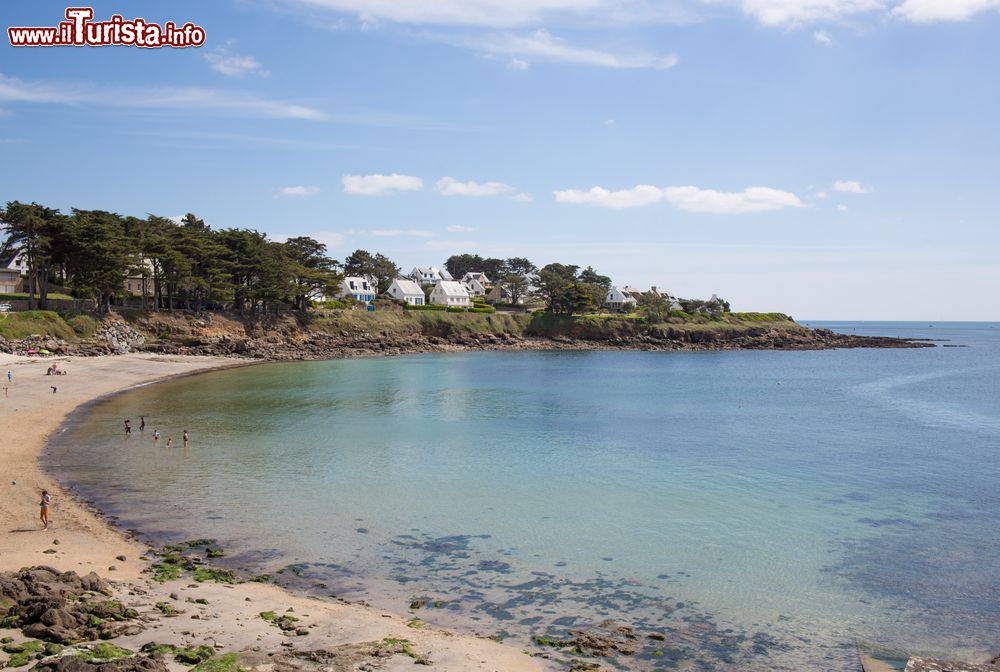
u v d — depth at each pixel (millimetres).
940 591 25703
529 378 100312
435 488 38938
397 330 155250
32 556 26156
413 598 24406
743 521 33750
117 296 118250
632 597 24859
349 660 18594
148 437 51594
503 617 23016
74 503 34156
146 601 22109
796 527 32938
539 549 29562
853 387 94938
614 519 33781
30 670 16500
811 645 21469
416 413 65875
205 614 21375
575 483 40500
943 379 106875
